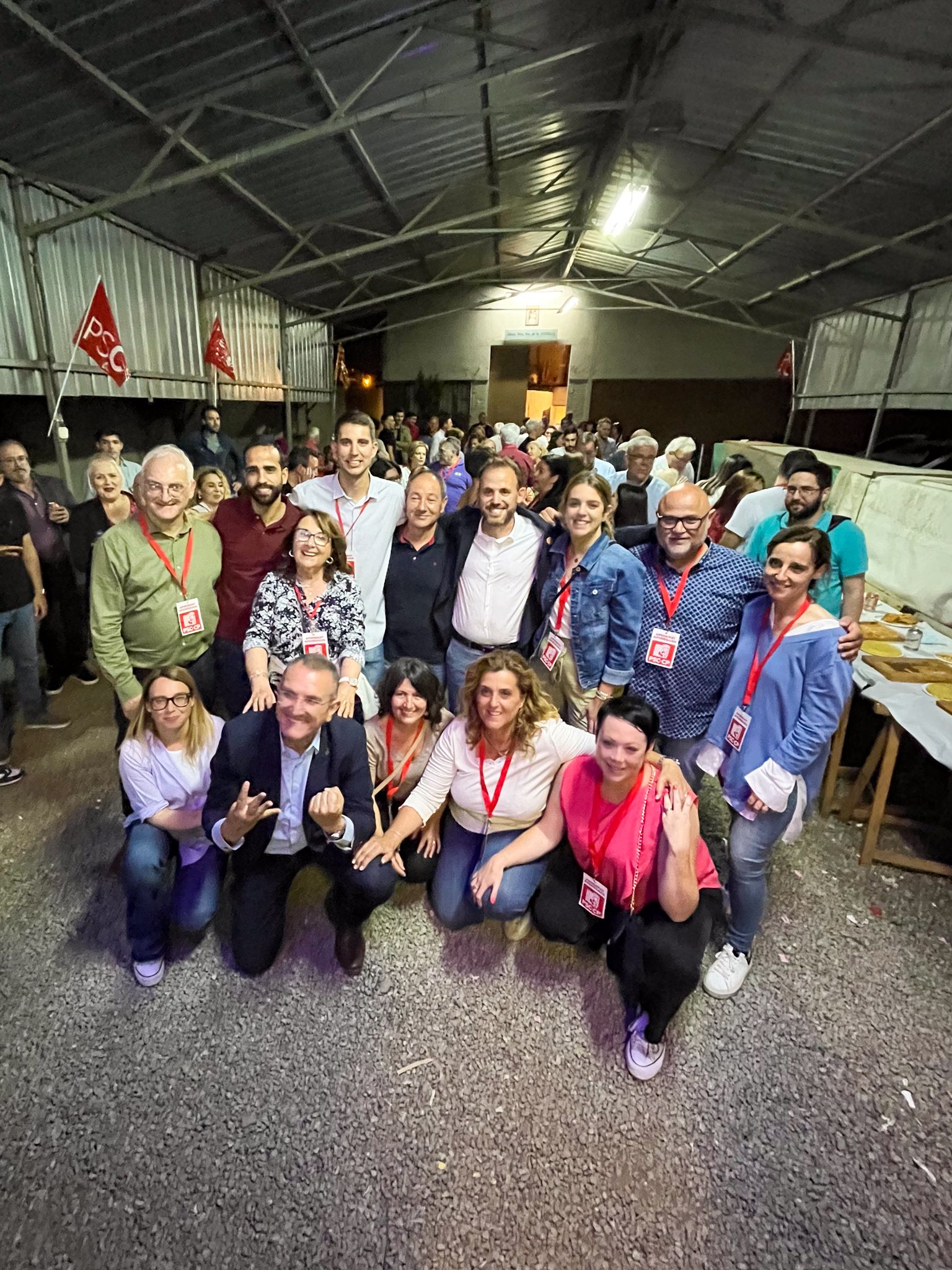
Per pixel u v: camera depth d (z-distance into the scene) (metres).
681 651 2.32
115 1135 1.73
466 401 15.29
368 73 4.92
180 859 2.27
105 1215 1.56
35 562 3.57
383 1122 1.79
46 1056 1.93
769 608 2.16
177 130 4.69
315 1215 1.58
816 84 5.17
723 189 7.91
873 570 5.48
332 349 13.81
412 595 2.88
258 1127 1.77
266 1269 1.48
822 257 8.85
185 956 2.28
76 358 5.62
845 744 3.62
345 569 2.64
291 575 2.59
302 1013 2.10
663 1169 1.70
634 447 4.72
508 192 9.13
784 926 2.53
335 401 14.16
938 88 4.70
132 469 4.96
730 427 14.46
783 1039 2.07
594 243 11.77
